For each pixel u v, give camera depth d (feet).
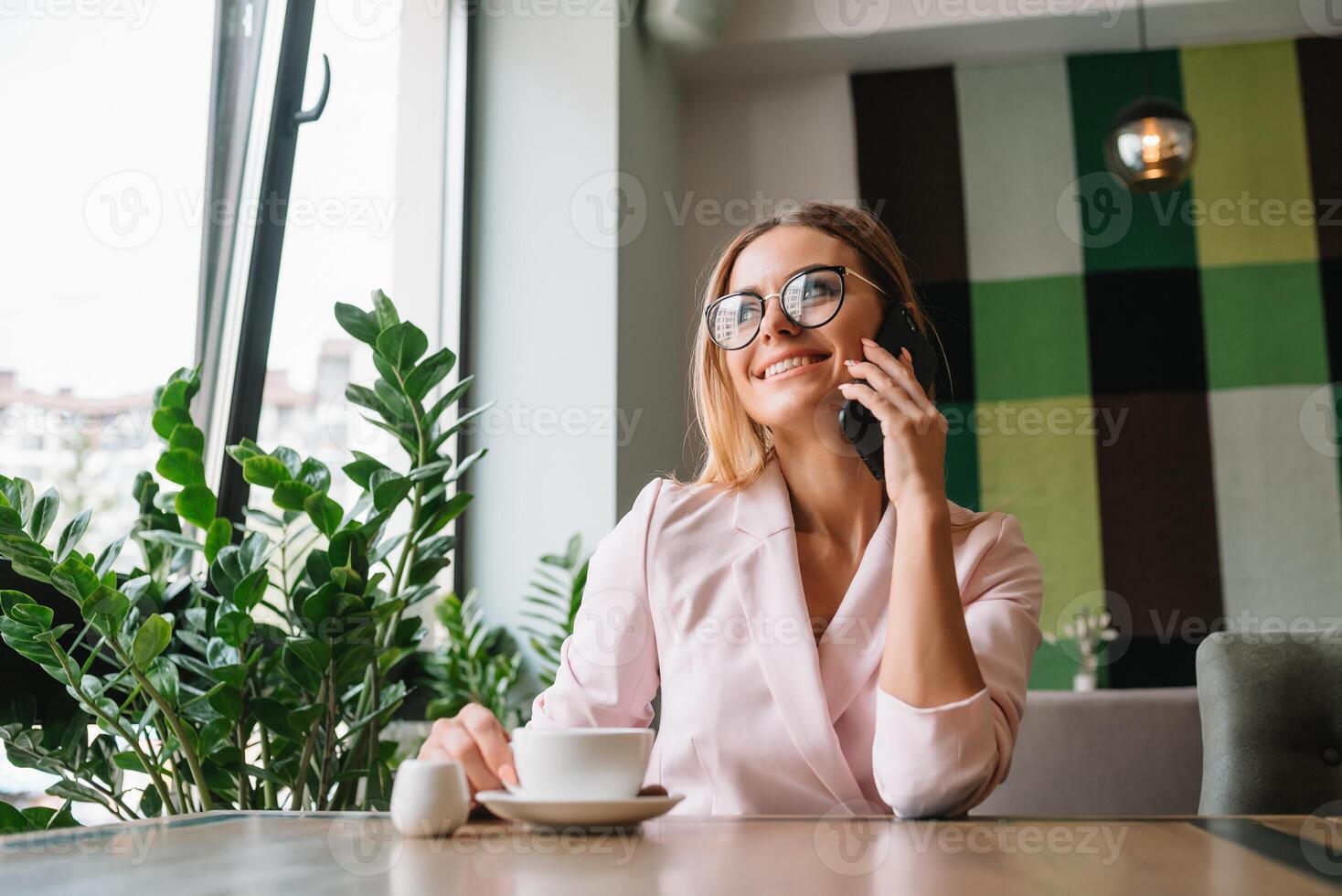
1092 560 11.57
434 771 2.71
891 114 12.44
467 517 9.52
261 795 5.92
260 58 7.31
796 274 4.33
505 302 9.77
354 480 5.93
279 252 7.42
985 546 4.20
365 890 1.94
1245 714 4.86
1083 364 11.85
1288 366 11.66
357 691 6.12
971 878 2.06
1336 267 11.75
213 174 7.08
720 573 4.15
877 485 4.45
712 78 12.62
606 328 9.56
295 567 7.57
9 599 4.54
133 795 5.96
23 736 4.96
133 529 5.44
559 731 2.79
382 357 5.96
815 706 3.80
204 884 2.00
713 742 3.85
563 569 8.97
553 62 10.02
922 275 12.16
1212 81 12.10
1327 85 11.99
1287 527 11.45
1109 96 12.19
